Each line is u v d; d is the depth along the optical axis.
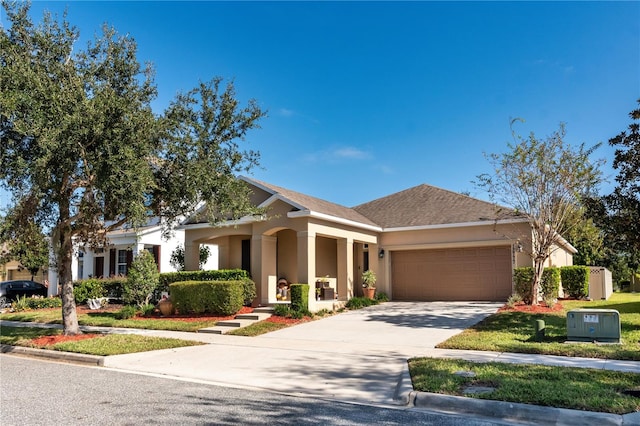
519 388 6.99
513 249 19.27
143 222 11.81
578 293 20.28
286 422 6.11
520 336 11.95
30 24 11.95
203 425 5.97
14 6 11.79
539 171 16.75
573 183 16.36
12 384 8.45
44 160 10.07
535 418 6.12
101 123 10.62
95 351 11.15
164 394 7.62
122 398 7.36
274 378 8.73
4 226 11.99
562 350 9.87
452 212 21.64
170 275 20.31
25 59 11.20
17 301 23.44
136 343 12.27
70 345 11.92
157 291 20.62
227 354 11.16
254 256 19.05
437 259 21.48
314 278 17.73
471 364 8.83
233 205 13.73
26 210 12.54
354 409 6.74
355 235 20.41
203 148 13.32
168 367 9.89
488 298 20.23
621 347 10.09
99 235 14.44
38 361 11.12
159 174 13.05
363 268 22.92
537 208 17.02
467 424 6.02
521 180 16.95
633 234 12.31
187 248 21.00
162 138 12.48
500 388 7.03
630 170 12.45
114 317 18.58
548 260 21.41
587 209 13.48
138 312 19.00
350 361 10.06
